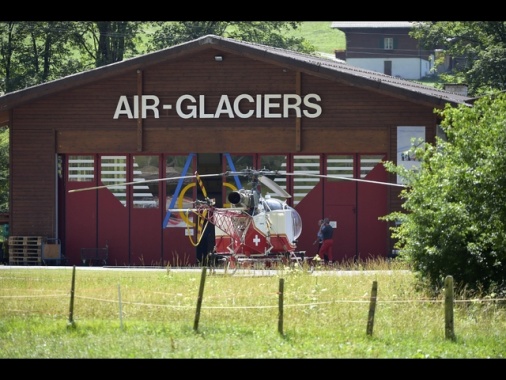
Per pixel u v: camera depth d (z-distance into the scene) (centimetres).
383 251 11881
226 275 8744
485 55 19075
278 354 5303
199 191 12138
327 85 11944
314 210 11950
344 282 7881
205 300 6988
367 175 11931
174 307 6656
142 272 9525
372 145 11881
